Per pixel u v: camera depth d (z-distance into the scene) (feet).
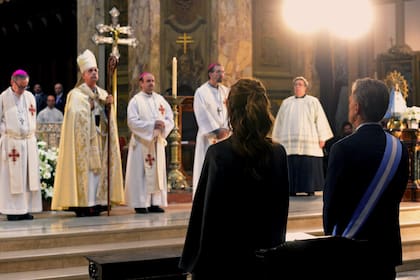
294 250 12.62
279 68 58.85
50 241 28.55
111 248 28.35
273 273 12.49
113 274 18.86
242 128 12.88
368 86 14.90
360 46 64.49
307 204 39.14
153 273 19.30
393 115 41.68
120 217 34.37
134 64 51.21
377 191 14.40
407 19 68.13
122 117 52.80
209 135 36.35
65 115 34.63
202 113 36.52
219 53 51.55
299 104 44.42
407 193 40.34
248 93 13.07
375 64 65.87
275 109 58.34
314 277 12.78
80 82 35.63
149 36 50.37
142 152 36.24
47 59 70.33
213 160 12.76
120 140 49.88
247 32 52.54
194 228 13.00
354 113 15.11
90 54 35.53
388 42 68.80
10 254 27.20
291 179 44.04
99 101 35.40
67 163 34.27
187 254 12.98
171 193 41.57
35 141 34.35
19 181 33.47
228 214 12.65
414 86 63.41
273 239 12.91
